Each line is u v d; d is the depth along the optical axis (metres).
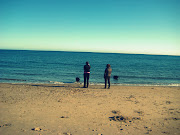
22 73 23.42
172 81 18.92
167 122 5.09
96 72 27.02
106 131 4.29
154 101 8.08
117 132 4.23
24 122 4.80
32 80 17.38
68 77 20.50
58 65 40.66
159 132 4.29
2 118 5.10
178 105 7.32
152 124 4.89
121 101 7.94
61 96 8.80
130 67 40.25
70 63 48.62
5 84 13.66
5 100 7.58
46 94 9.30
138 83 16.86
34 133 4.00
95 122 4.98
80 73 25.19
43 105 6.84
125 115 5.76
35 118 5.20
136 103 7.58
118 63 56.12
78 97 8.66
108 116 5.61
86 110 6.27
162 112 6.19
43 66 36.78
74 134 4.02
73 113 5.85
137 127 4.63
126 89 12.02
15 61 50.97
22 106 6.60
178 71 32.12
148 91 11.22
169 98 8.89
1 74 21.83
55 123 4.80
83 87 12.72
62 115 5.59
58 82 16.02
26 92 9.82
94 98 8.50
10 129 4.22
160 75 24.92
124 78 20.75
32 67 33.53
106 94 9.73
